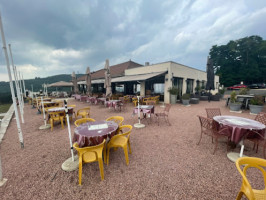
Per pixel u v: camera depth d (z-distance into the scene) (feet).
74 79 69.87
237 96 38.68
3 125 24.66
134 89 64.69
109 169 11.28
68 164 11.84
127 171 10.98
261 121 17.06
